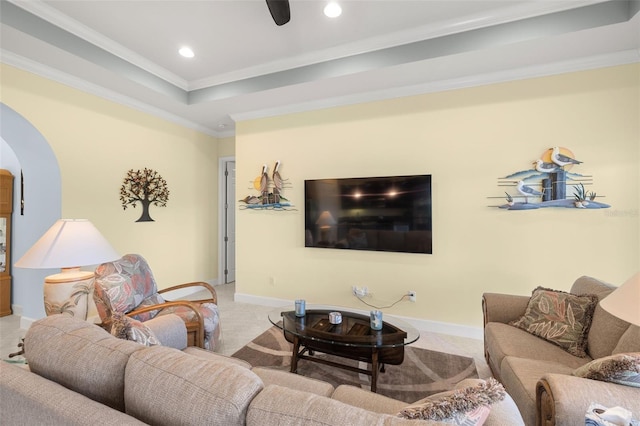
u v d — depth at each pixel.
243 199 3.95
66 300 2.10
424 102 3.05
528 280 2.71
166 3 2.19
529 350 1.72
